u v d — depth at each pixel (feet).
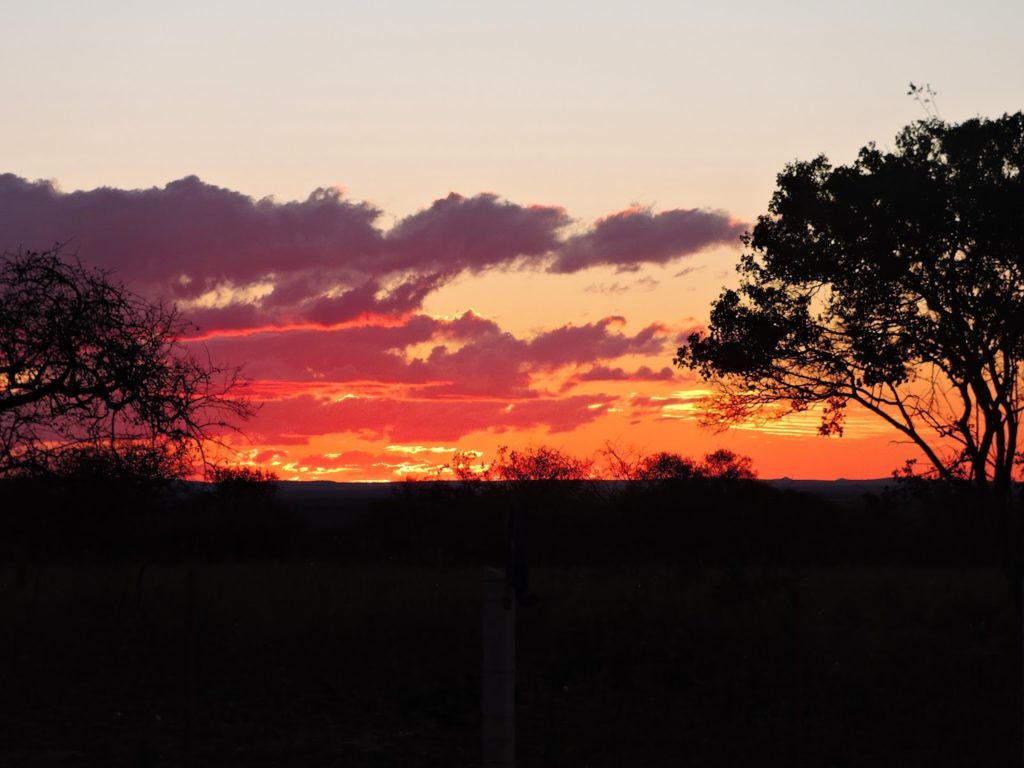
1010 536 57.67
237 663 50.34
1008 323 56.18
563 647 53.67
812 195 61.21
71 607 65.16
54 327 50.75
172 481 61.46
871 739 37.58
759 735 38.11
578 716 41.68
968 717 39.73
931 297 58.23
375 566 102.73
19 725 39.91
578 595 69.26
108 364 51.88
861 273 59.47
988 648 54.85
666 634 54.13
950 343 57.77
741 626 57.72
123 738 38.14
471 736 39.47
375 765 35.06
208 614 63.57
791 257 61.31
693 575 85.30
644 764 34.78
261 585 79.51
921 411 59.31
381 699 44.62
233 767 34.78
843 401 63.46
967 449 57.72
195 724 39.88
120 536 96.58
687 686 47.32
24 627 57.77
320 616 62.03
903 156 60.23
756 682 46.52
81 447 55.06
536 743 37.93
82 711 42.14
